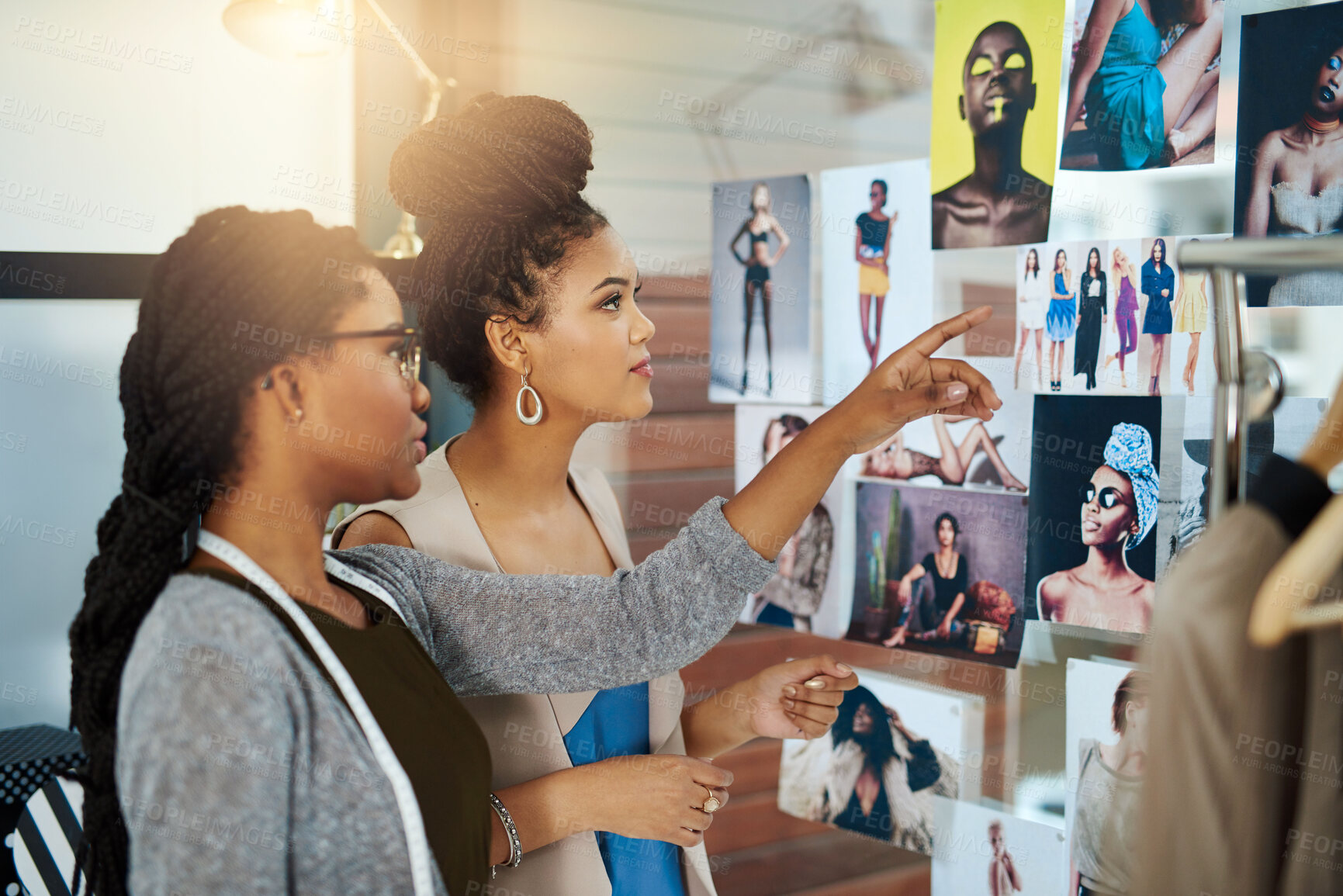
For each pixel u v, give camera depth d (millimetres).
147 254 1914
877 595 1480
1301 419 1038
